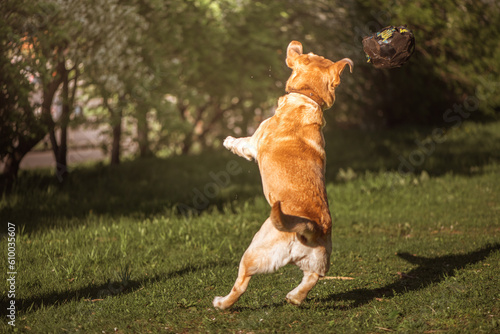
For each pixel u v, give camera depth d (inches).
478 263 230.8
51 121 393.7
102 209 362.0
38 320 172.1
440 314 171.0
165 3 483.8
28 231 295.1
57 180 424.2
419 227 319.6
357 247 270.5
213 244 277.1
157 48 461.4
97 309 181.8
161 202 383.2
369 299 195.5
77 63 393.1
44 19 357.7
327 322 170.6
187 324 171.0
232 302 166.7
